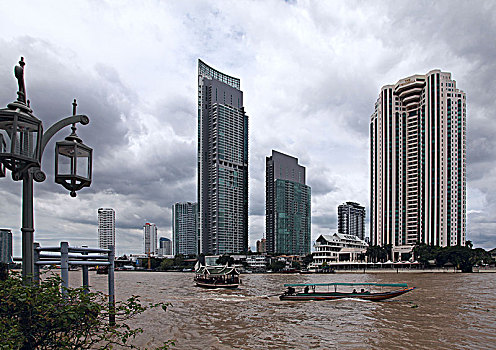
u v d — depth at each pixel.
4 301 8.73
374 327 31.52
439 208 157.62
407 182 174.75
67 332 9.26
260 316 37.25
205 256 183.88
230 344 26.17
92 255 23.56
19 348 8.49
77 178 11.66
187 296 56.56
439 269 139.62
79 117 12.09
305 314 38.41
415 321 34.06
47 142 11.12
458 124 160.75
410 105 176.00
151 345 25.25
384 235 178.88
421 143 169.38
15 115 9.42
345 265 156.25
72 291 9.70
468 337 27.83
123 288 72.31
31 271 10.33
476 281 84.31
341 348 25.09
